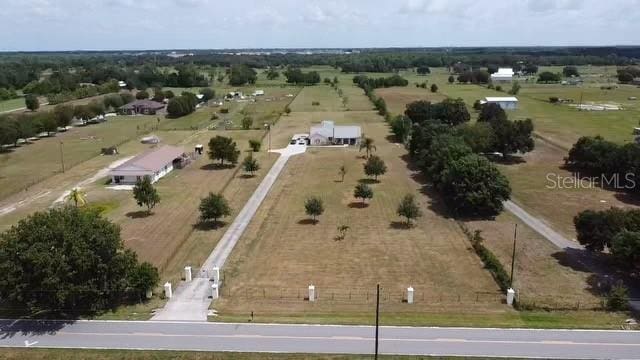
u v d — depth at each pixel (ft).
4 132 401.49
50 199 285.02
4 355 139.64
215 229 240.94
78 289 156.66
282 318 160.15
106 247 165.99
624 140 418.51
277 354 139.64
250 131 492.54
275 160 380.58
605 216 199.21
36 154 397.39
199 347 143.74
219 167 359.66
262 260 206.90
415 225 245.24
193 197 289.94
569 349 141.59
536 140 428.97
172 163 352.69
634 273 190.70
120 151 406.41
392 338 147.64
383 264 202.28
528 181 315.17
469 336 148.66
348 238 229.45
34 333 151.43
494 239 226.58
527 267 198.49
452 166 265.75
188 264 203.21
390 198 288.10
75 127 520.42
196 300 173.06
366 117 569.64
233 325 155.84
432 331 151.43
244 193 298.35
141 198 258.37
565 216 254.88
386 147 422.00
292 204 277.85
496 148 365.40
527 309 165.68
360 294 177.47
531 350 141.08
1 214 260.42
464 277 190.60
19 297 154.30
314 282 187.32
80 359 137.80
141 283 170.09
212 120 556.10
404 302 171.53
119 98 630.74
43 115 476.95
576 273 192.85
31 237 158.61
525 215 256.93
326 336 149.07
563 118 537.65
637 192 290.15
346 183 318.24
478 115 540.11
